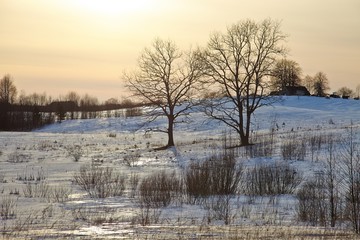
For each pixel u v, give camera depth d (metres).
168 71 73.69
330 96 173.12
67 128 127.50
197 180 27.72
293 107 129.25
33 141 82.88
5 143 77.88
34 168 44.91
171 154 59.75
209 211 21.42
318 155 45.53
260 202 24.83
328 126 84.31
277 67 66.88
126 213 20.89
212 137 85.62
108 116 143.12
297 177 32.38
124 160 54.09
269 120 103.94
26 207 22.28
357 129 64.81
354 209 18.50
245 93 67.62
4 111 140.50
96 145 77.31
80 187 30.59
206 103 72.06
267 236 15.15
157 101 74.44
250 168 40.12
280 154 48.81
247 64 65.44
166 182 29.08
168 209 22.36
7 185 31.36
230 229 16.50
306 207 21.34
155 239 14.47
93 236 14.92
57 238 14.55
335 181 27.75
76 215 20.09
